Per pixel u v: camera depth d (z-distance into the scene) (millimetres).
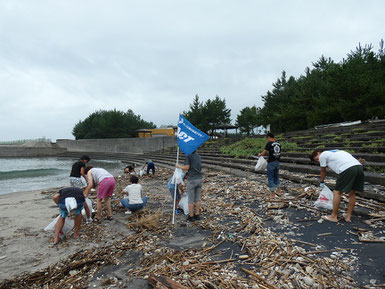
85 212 5230
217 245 3768
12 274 3213
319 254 3250
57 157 45031
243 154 13766
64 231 4438
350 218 4395
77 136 62719
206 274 2961
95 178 5328
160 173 14250
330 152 4492
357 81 14977
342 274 2781
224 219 4961
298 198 5805
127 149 38594
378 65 17547
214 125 43000
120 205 6527
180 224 4812
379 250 3246
